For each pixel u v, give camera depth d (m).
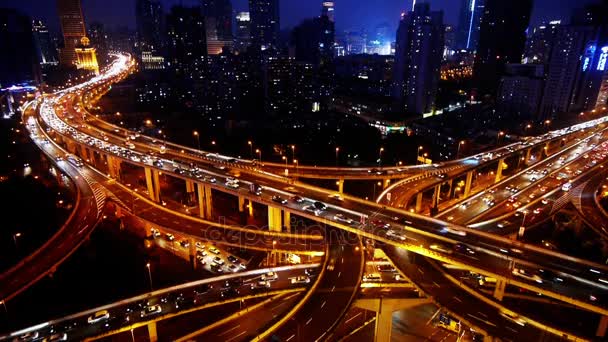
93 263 127.50
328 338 72.19
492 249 93.25
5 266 124.88
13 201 166.25
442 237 98.81
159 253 133.12
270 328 73.12
